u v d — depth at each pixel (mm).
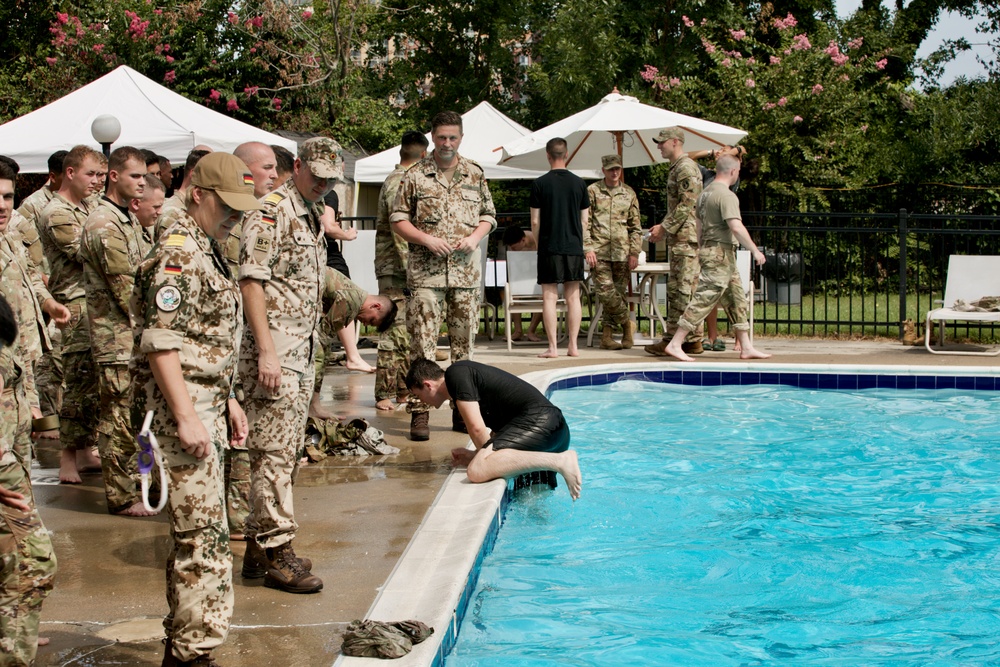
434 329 6871
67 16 21812
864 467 6781
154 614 3895
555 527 5523
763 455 7117
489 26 24812
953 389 9273
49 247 5785
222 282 3342
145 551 4699
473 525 4820
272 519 4129
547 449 5879
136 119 10156
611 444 7441
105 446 5270
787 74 17734
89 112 10156
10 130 10055
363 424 6637
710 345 11086
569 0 20188
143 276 3236
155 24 21922
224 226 3328
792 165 18016
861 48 20859
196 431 3176
